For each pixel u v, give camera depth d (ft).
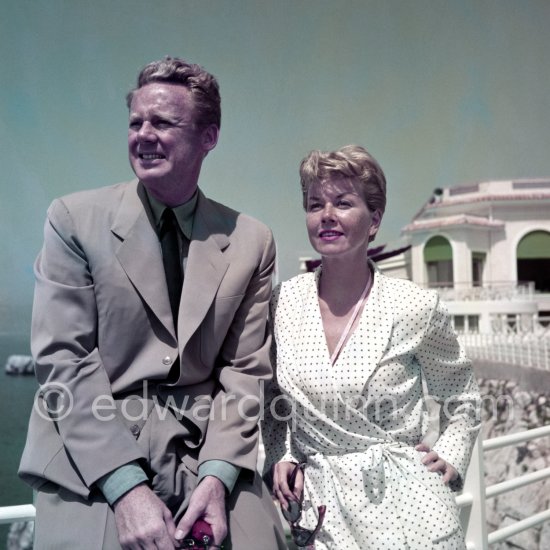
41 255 5.18
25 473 4.84
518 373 35.58
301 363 5.47
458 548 5.18
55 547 4.60
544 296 61.87
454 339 5.79
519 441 8.24
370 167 5.46
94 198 5.24
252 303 5.55
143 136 4.97
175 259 5.35
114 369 5.07
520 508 30.58
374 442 5.35
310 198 5.57
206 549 4.54
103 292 4.99
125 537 4.43
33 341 4.93
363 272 5.69
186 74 5.09
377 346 5.39
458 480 5.73
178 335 5.09
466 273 63.67
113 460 4.57
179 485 4.91
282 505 5.43
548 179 66.90
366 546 5.07
